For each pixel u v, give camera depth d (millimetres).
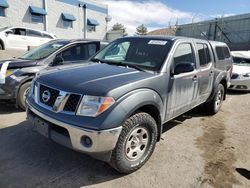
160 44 3805
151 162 3332
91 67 3430
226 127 4910
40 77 3125
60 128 2738
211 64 4930
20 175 2885
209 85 4973
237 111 6195
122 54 3973
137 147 3029
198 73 4305
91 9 28219
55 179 2846
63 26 25078
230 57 6141
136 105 2773
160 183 2883
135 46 3959
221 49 5625
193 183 2916
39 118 2922
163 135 4309
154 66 3447
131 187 2775
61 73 3123
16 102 4996
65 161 3242
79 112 2564
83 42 6031
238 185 2918
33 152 3436
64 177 2895
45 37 15211
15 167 3043
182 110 4074
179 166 3273
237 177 3084
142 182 2881
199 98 4629
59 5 24172
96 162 3246
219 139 4266
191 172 3145
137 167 3074
